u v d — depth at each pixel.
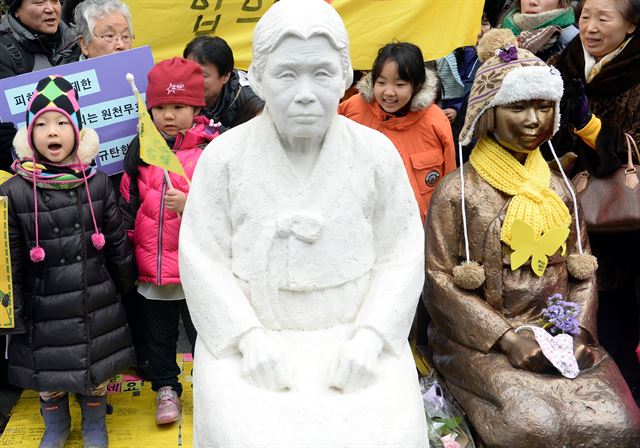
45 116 3.00
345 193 2.44
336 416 2.24
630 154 3.58
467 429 3.20
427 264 3.33
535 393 2.96
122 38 3.75
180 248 2.51
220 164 2.48
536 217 3.23
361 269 2.50
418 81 3.79
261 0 4.27
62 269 3.08
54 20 3.89
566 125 3.77
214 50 3.78
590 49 3.76
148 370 3.59
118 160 3.59
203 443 2.32
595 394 2.98
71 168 3.08
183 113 3.35
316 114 2.29
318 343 2.45
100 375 3.14
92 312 3.14
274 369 2.31
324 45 2.26
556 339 3.06
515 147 3.24
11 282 2.98
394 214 2.54
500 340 3.12
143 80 3.57
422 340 3.91
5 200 2.94
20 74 3.69
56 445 3.23
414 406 2.34
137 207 3.43
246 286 2.48
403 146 3.92
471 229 3.28
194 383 2.48
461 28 4.34
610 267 3.87
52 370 3.10
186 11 4.25
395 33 4.36
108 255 3.25
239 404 2.27
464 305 3.18
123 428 3.40
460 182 3.34
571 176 3.85
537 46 4.09
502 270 3.27
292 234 2.41
